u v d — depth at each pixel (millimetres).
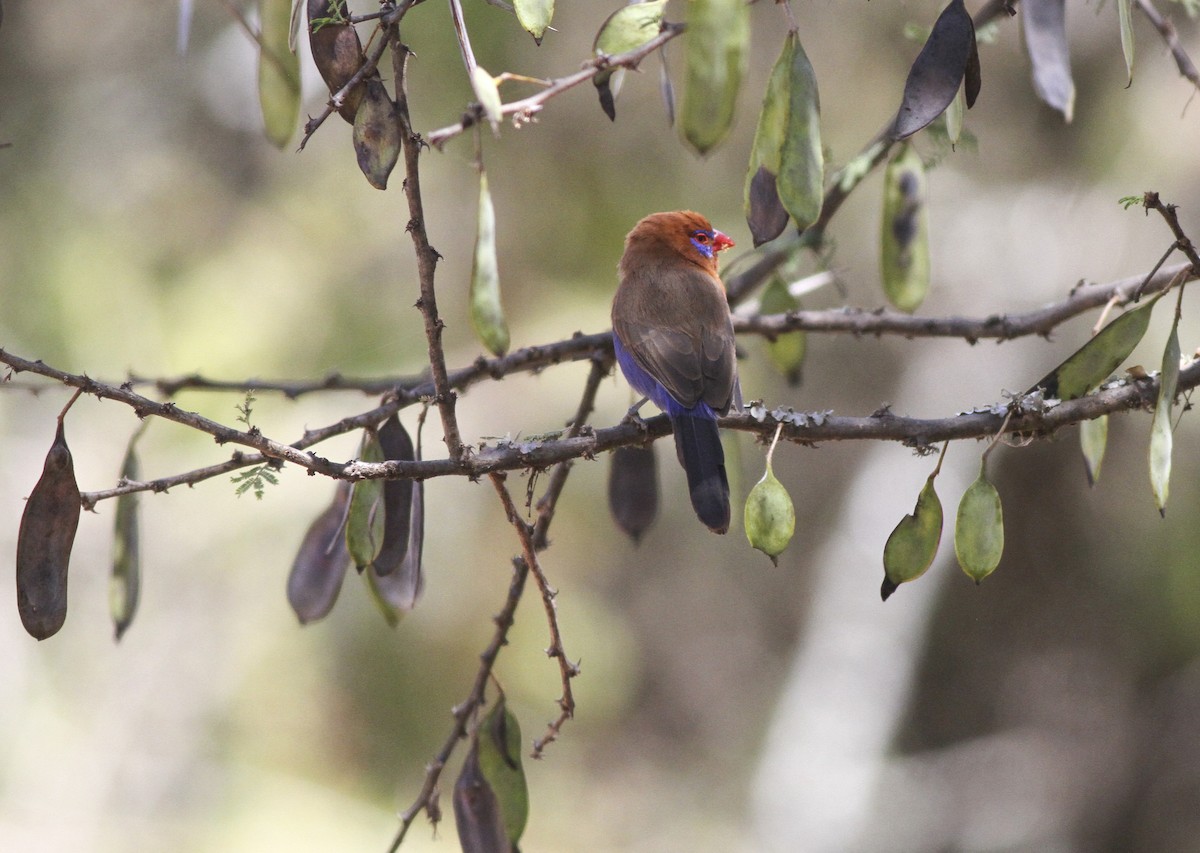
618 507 7254
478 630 12680
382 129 4988
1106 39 13742
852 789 15766
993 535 5145
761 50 13719
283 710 12570
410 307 12570
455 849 13781
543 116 12594
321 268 12633
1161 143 13758
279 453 4992
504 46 11812
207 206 13109
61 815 12414
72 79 13711
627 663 15344
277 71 6473
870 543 16031
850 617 16109
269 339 12266
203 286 12555
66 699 12977
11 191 13008
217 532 12445
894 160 7699
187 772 12594
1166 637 15820
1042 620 16609
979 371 15328
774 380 15609
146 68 13688
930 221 15094
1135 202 5094
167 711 12727
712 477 6641
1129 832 16719
